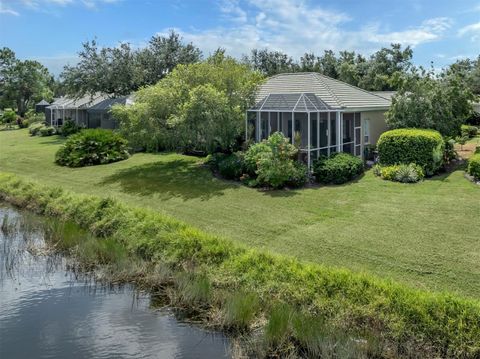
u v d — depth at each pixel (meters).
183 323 9.41
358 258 11.43
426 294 8.56
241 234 13.75
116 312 9.92
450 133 22.91
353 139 23.64
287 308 9.12
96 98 44.53
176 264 11.80
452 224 13.46
